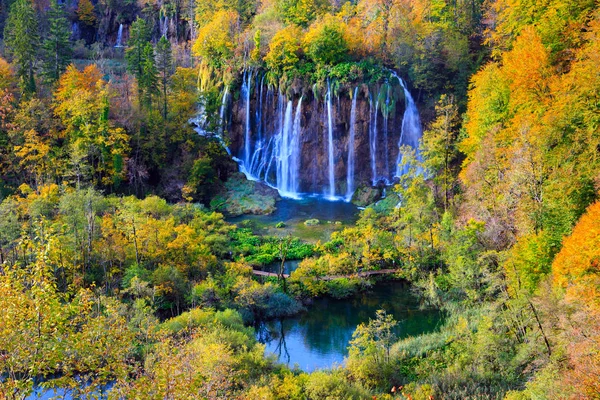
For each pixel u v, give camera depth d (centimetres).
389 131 7881
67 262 4362
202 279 4800
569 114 3906
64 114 6912
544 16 5059
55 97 7262
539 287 3328
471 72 7794
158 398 1978
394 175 8006
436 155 5666
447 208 5416
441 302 4653
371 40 7950
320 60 7931
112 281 4525
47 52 7700
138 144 7275
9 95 6794
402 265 5272
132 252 4747
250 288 4541
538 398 2558
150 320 3841
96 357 2194
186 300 4453
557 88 4178
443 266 5078
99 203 5344
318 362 3928
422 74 7744
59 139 7112
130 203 5594
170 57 7844
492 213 4416
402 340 4062
